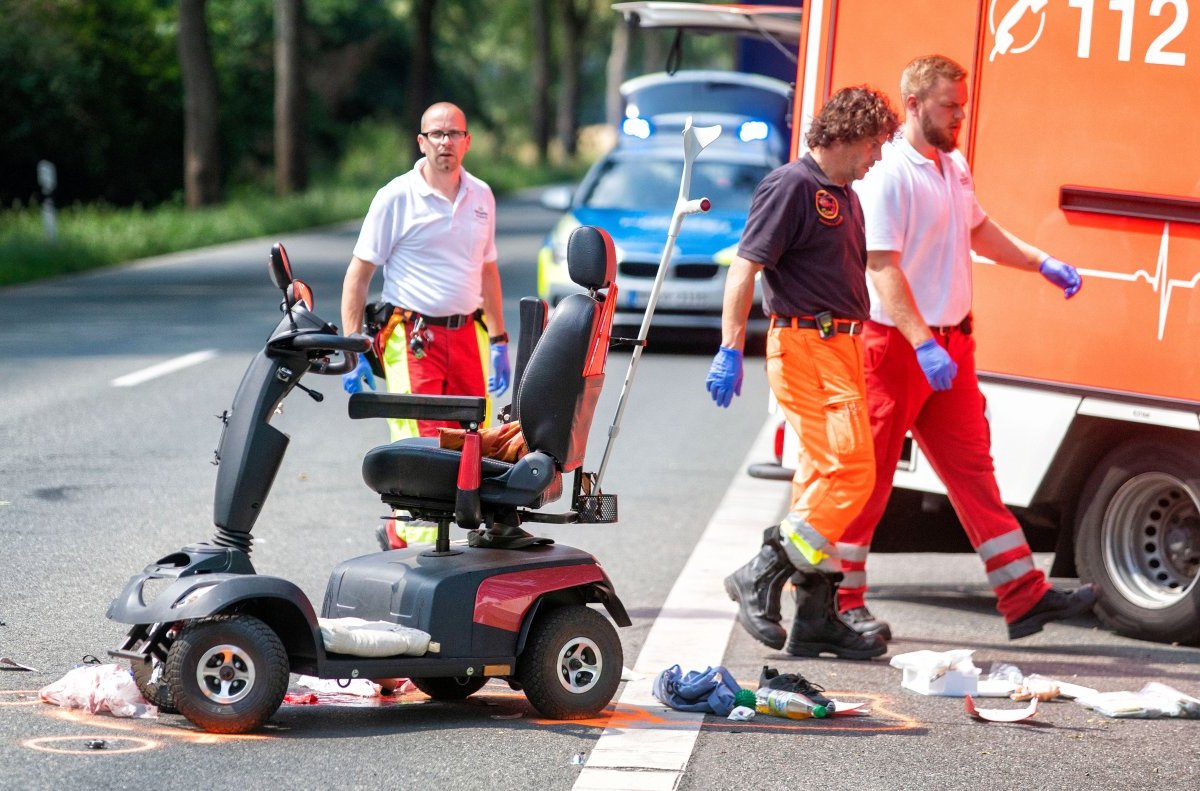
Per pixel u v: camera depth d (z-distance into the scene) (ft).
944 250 87.35
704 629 91.45
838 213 82.28
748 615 87.04
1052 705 78.79
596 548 112.37
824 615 86.79
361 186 648.79
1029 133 92.68
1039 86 92.22
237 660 68.90
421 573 72.33
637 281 211.00
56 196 541.75
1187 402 88.38
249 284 290.56
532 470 73.36
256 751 66.95
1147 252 89.45
